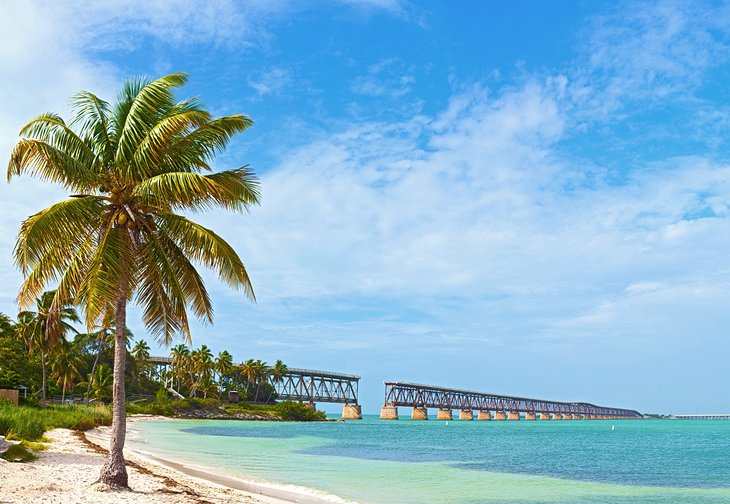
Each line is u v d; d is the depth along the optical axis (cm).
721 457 5950
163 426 8931
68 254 1811
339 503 2259
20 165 1652
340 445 6488
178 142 1822
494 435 11175
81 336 10950
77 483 1831
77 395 10944
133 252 1816
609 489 3334
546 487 3316
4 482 1716
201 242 1786
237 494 2188
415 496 2669
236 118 1842
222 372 15725
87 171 1734
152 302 1908
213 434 7456
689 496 3100
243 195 1922
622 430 15638
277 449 5241
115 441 1759
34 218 1652
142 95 1781
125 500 1602
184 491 1995
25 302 1794
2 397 5062
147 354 13900
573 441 9150
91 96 1892
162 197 1742
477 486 3173
